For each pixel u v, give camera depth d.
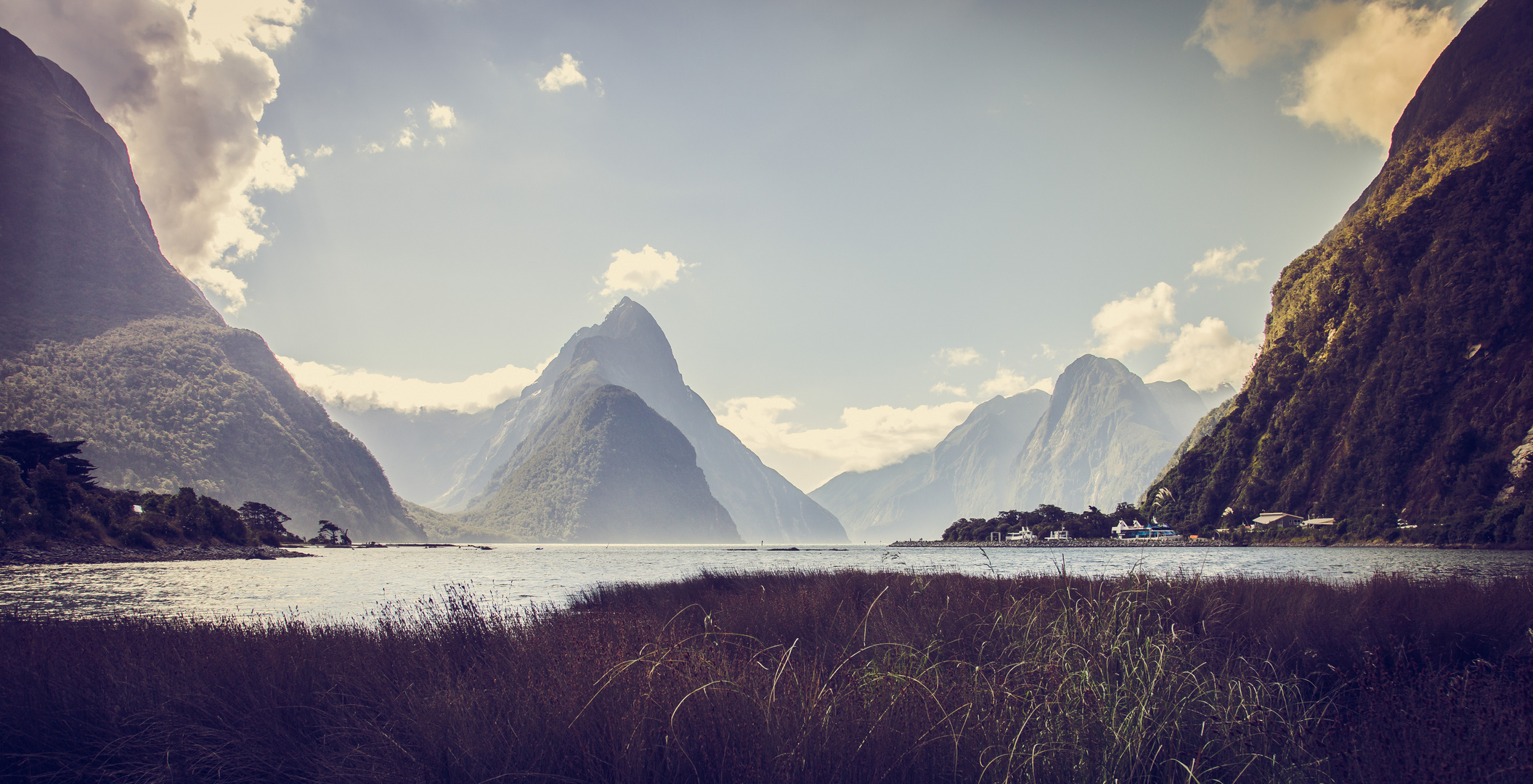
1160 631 6.69
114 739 5.22
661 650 5.85
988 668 6.18
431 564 72.00
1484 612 8.44
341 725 5.27
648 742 4.13
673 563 71.25
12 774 4.97
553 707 4.70
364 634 8.44
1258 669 6.68
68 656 6.84
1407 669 5.86
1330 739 4.41
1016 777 3.96
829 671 6.19
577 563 72.94
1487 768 3.67
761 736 4.14
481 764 4.14
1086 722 4.44
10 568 54.94
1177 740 4.44
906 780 3.90
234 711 5.48
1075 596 8.75
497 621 8.73
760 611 10.22
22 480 74.88
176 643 7.70
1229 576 13.26
